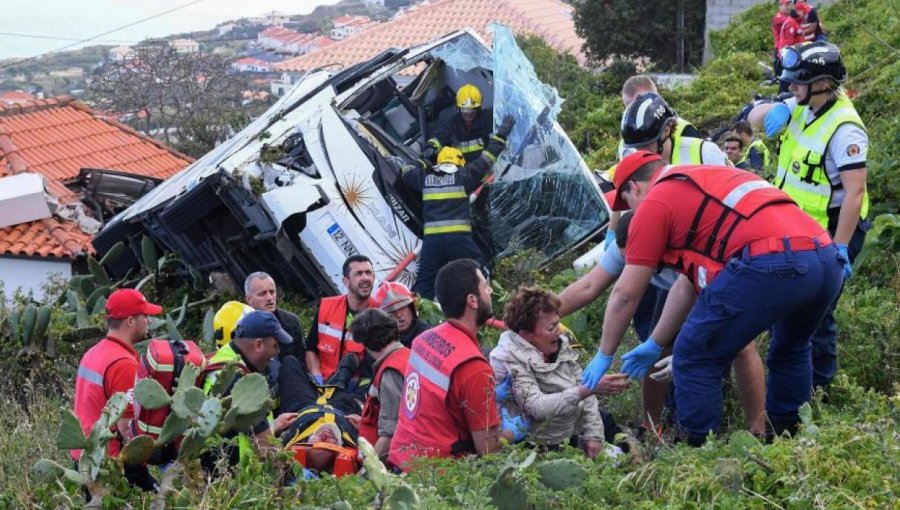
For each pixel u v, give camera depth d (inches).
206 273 379.9
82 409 212.8
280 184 335.9
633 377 177.0
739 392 189.3
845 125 206.7
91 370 213.6
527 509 149.2
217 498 162.6
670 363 180.1
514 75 358.3
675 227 163.0
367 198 341.7
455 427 174.9
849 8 726.5
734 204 160.2
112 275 415.8
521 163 360.8
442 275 177.0
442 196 334.0
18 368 346.0
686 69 1032.2
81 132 888.9
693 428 167.6
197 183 345.7
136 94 1507.1
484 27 1482.5
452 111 398.9
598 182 400.5
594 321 284.4
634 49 1064.8
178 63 1534.2
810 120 212.7
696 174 164.2
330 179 339.6
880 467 151.2
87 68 2156.7
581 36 1092.5
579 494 154.1
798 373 177.3
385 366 199.8
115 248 395.5
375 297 247.3
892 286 259.3
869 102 439.8
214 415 167.3
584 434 188.2
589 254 343.3
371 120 400.2
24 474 187.5
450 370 171.8
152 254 383.6
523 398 182.7
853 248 224.4
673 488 150.4
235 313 260.5
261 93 1558.8
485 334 287.1
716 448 160.1
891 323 226.8
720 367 165.8
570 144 367.6
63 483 175.9
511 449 166.2
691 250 163.5
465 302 175.6
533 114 358.6
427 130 398.9
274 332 214.2
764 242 157.2
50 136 862.5
